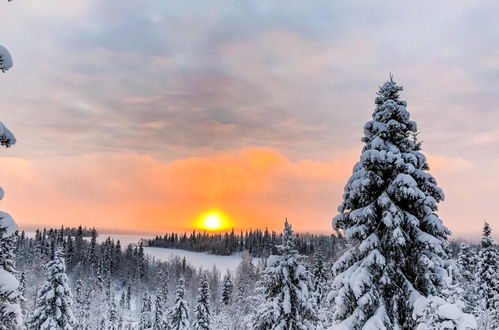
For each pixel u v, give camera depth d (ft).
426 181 44.09
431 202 42.47
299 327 60.34
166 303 277.23
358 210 44.96
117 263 500.74
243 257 365.81
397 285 42.14
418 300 36.65
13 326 30.32
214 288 395.55
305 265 66.74
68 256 448.24
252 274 300.61
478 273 137.28
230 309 190.70
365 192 45.73
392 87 48.85
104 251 493.77
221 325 171.42
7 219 26.94
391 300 41.42
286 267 63.05
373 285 41.27
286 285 62.03
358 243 46.29
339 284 43.73
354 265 44.19
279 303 60.75
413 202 44.52
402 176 42.65
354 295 42.50
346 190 47.37
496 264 134.31
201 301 148.05
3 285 28.55
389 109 47.11
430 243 40.45
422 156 45.93
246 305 184.75
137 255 553.23
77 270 396.78
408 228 42.83
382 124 46.68
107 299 317.01
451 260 42.37
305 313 61.87
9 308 30.14
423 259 40.52
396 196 43.34
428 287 40.81
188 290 386.93
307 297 61.67
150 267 554.46
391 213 42.60
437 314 30.07
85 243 544.21
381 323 38.68
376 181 44.78
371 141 48.08
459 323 29.30
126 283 465.88
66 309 94.27
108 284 385.91
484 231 138.82
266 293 65.00
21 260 389.19
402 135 46.09
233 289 281.74
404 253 43.19
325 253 348.59
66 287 94.73
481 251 138.51
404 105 48.19
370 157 44.88
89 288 318.04
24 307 128.26
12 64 26.05
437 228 42.14
